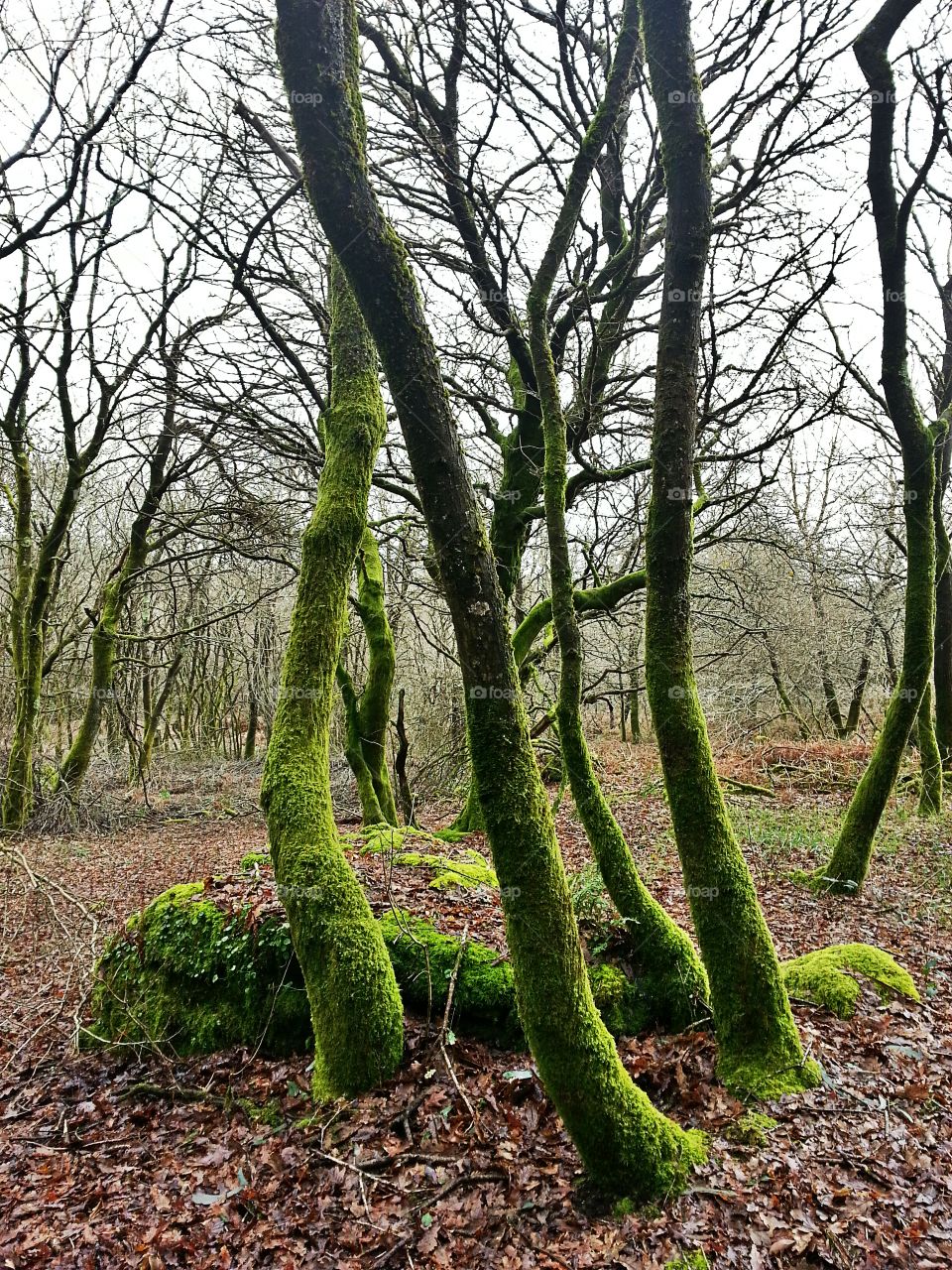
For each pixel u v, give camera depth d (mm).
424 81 8484
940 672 12828
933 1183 3305
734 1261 2883
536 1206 3205
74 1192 3814
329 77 2814
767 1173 3309
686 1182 3230
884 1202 3180
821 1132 3564
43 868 10781
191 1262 3197
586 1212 3150
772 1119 3633
